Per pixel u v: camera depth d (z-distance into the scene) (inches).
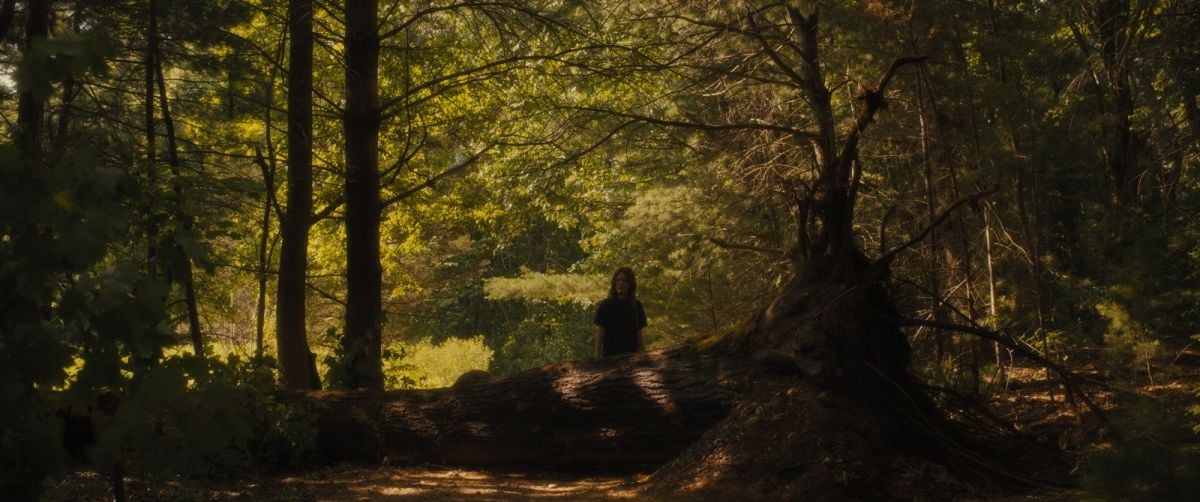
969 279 422.6
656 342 592.4
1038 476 256.8
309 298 914.7
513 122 588.7
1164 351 341.1
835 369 262.4
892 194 502.6
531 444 298.5
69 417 240.4
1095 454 158.7
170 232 148.4
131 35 372.8
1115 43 511.2
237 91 431.8
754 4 438.3
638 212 557.9
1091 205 542.9
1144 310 347.3
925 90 425.1
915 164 522.6
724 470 247.8
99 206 85.9
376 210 425.7
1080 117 409.4
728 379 281.4
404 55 514.9
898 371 282.5
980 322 421.1
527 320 1238.3
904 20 373.1
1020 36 387.9
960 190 454.0
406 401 319.3
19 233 84.5
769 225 552.4
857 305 275.4
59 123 304.3
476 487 273.0
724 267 559.5
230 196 371.6
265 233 403.2
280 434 292.2
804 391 263.0
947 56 406.3
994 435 287.3
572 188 714.8
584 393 292.0
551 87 543.2
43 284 84.4
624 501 242.7
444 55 532.1
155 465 201.6
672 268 582.6
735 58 474.0
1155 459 147.9
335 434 313.1
